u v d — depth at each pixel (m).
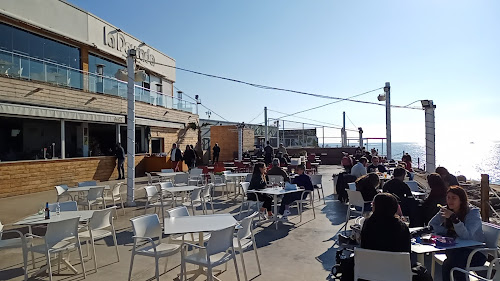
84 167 15.47
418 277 3.56
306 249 6.12
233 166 17.83
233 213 9.19
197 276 4.79
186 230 4.45
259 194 8.29
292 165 17.02
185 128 24.41
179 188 8.77
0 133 12.82
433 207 5.81
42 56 15.09
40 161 13.45
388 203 3.70
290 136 30.48
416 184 9.03
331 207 9.98
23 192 12.74
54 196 12.24
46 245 4.62
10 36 13.73
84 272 4.96
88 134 16.42
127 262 5.55
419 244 3.99
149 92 20.05
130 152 10.12
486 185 6.61
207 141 30.75
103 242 6.64
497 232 4.18
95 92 16.11
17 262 5.63
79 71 15.32
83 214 5.78
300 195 8.55
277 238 6.82
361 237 3.77
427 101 11.86
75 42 16.55
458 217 4.33
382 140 27.05
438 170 7.15
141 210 9.59
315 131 29.89
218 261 4.20
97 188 8.50
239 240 4.66
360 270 3.47
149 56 22.75
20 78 12.62
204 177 14.05
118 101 17.36
